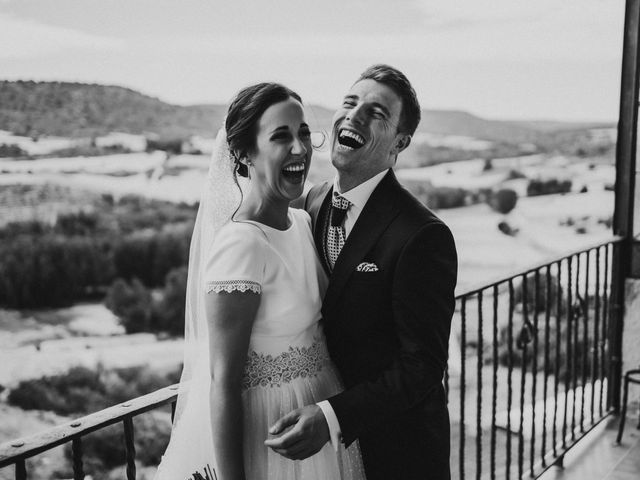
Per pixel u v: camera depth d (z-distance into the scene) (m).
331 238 1.66
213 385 1.34
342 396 1.41
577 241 23.98
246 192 1.56
